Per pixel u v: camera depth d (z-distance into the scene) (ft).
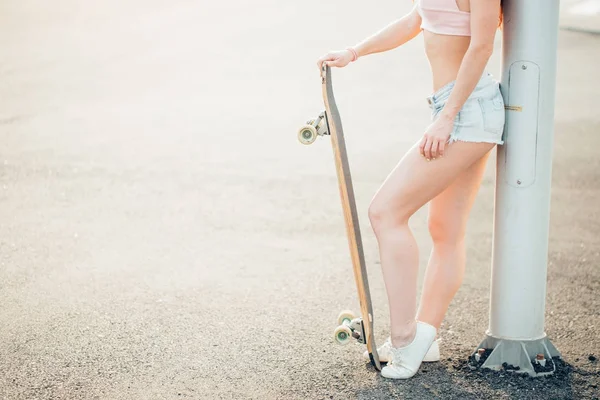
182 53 39.55
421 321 11.82
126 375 11.68
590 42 37.32
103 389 11.25
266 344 12.73
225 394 11.03
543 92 11.05
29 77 36.96
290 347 12.60
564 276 15.81
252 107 30.68
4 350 12.60
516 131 11.15
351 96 31.27
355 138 26.43
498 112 10.77
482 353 11.78
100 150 26.25
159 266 16.74
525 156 11.16
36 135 28.30
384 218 10.99
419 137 26.14
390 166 23.59
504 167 11.32
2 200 21.65
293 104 30.78
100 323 13.70
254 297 14.94
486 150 10.82
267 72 35.40
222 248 17.88
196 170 23.91
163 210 20.66
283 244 18.15
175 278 16.02
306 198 21.40
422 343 11.29
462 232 11.69
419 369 11.62
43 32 46.11
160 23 46.29
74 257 17.35
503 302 11.54
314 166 24.11
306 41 39.88
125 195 21.91
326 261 16.99
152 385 11.35
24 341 12.95
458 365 11.73
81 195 21.97
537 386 11.01
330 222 19.65
